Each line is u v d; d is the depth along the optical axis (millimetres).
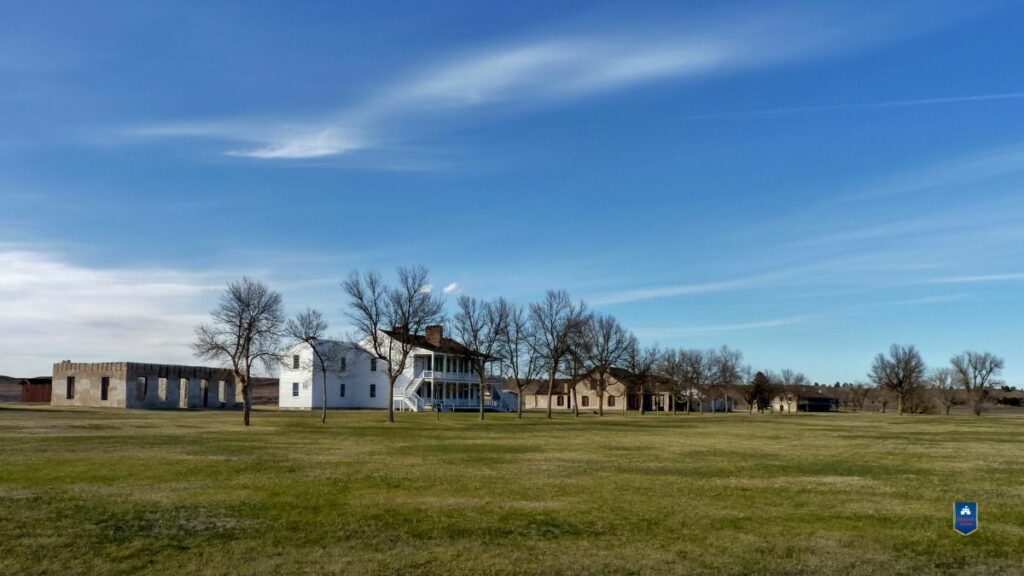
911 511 17266
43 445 31000
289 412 82125
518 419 75562
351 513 16250
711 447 36000
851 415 117375
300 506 17031
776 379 174250
